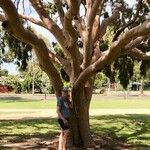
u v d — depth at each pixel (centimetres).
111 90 7431
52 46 1762
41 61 1356
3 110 3219
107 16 1733
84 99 1417
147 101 4841
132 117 2586
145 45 1661
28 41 1215
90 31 1352
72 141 1416
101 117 2581
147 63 1716
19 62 1756
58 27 1402
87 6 1434
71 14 1208
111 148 1398
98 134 1723
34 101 4591
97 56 1436
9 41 1736
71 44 1330
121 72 1738
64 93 1259
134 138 1639
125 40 1123
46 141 1499
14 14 1056
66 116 1253
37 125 2123
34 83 6669
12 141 1525
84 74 1323
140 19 1577
